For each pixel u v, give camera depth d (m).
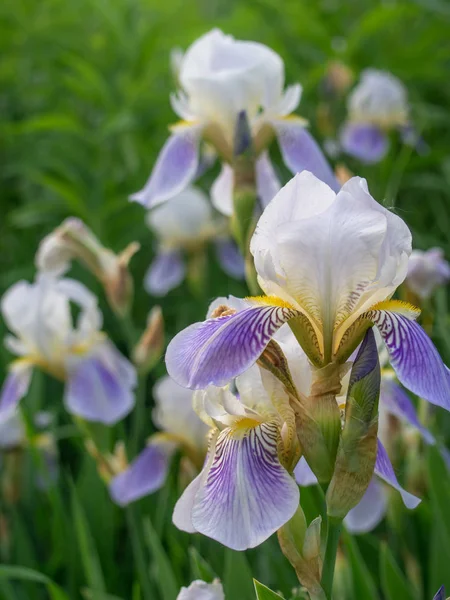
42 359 0.69
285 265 0.29
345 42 1.20
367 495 0.51
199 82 0.55
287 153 0.55
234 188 0.51
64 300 0.69
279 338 0.33
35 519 0.74
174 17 1.28
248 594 0.47
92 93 1.13
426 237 0.92
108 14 1.21
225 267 1.00
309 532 0.30
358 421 0.28
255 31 1.20
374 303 0.30
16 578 0.66
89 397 0.65
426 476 0.55
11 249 1.15
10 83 1.30
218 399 0.32
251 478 0.29
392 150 1.07
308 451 0.29
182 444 0.61
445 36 1.18
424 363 0.28
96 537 0.65
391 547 0.64
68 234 0.69
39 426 0.79
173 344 0.30
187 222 0.97
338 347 0.30
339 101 1.07
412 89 1.21
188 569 0.61
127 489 0.60
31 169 1.02
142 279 1.08
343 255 0.29
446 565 0.51
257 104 0.55
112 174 1.13
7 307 0.69
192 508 0.29
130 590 0.67
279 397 0.31
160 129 1.13
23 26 1.29
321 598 0.30
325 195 0.30
